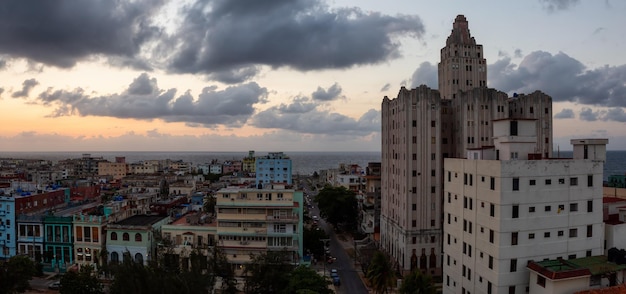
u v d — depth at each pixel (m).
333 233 148.62
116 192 155.88
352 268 107.62
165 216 108.38
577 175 63.97
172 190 187.62
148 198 129.50
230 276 81.06
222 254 84.38
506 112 105.00
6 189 122.94
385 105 120.06
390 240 114.31
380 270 73.44
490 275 62.47
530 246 61.44
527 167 61.22
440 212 102.44
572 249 63.72
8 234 101.19
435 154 102.56
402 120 104.12
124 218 105.81
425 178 101.81
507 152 66.00
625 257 60.16
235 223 93.56
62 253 99.19
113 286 70.69
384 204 121.62
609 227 66.88
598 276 57.53
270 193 94.56
